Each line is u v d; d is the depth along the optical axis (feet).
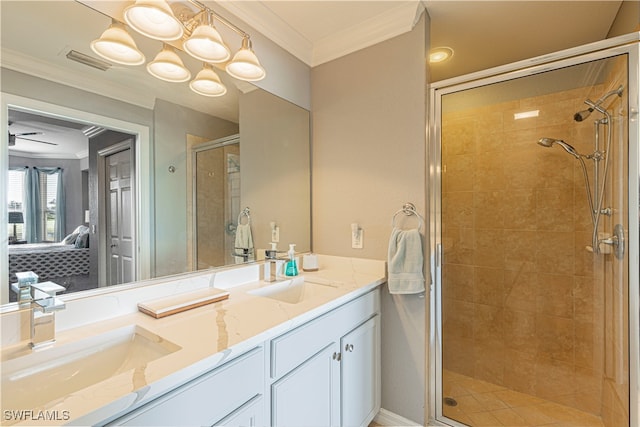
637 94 4.03
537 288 6.08
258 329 3.06
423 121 5.11
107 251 3.56
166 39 3.77
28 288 2.81
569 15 5.15
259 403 3.05
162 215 4.11
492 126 5.86
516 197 6.04
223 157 4.88
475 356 6.57
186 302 3.71
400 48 5.34
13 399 2.39
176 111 4.26
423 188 5.11
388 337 5.46
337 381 4.25
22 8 3.00
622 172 4.39
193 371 2.38
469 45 6.12
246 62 4.40
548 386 5.99
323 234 6.30
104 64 3.56
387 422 5.41
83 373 2.78
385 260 5.49
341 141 6.04
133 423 2.09
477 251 6.44
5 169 2.88
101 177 3.55
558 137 5.50
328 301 4.00
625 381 4.48
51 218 3.16
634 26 4.38
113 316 3.42
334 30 5.65
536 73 4.75
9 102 2.92
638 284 4.16
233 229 5.00
